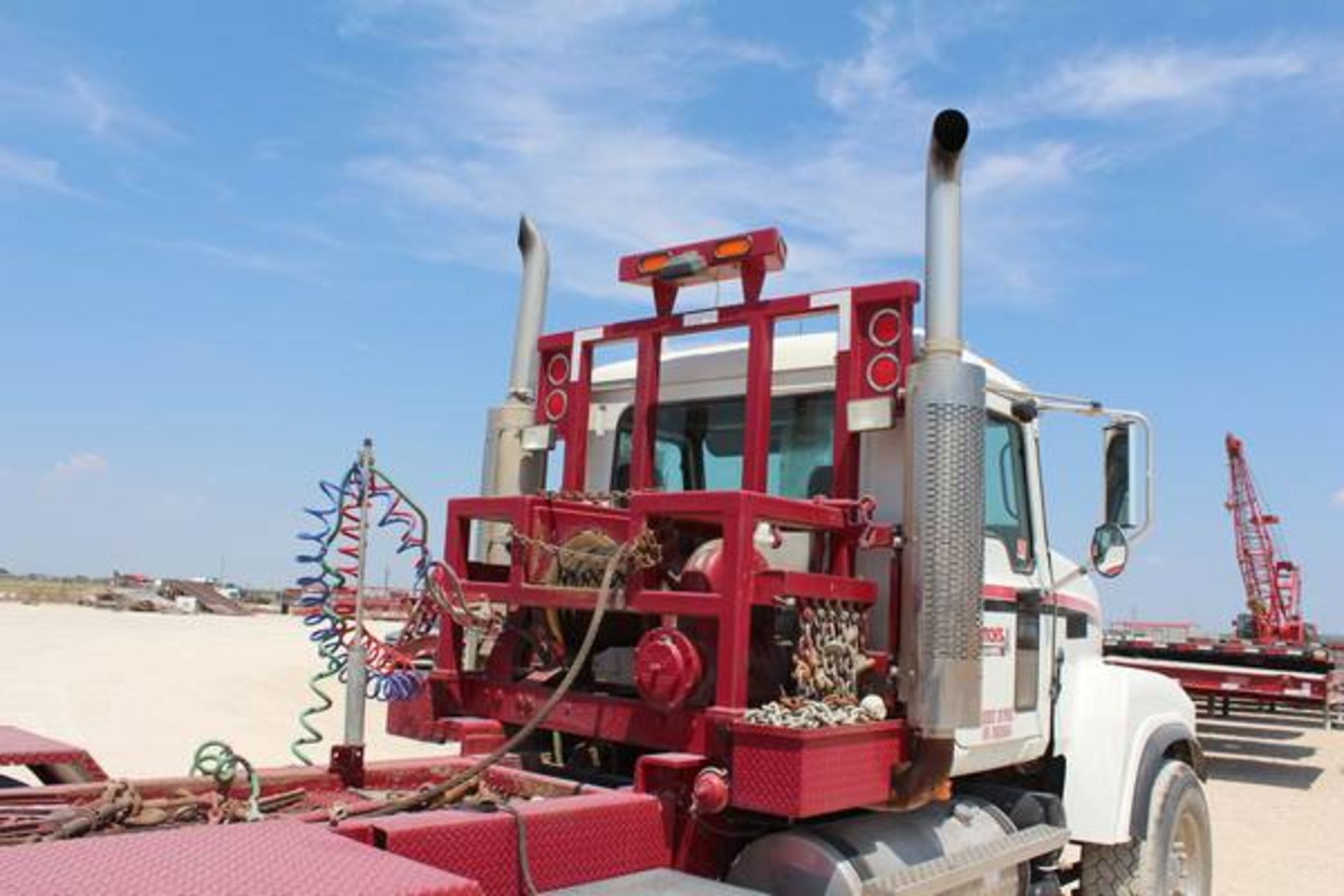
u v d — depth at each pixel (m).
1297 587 43.69
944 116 4.18
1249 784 15.41
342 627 4.07
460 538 4.56
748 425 4.65
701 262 4.82
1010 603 4.95
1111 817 5.25
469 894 2.33
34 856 2.30
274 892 2.16
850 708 3.76
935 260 4.18
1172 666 20.28
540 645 4.40
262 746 11.79
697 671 3.73
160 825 3.37
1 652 21.52
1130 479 5.22
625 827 3.39
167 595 54.94
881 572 4.35
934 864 4.02
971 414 4.08
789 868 3.66
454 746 6.67
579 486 5.30
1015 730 4.92
